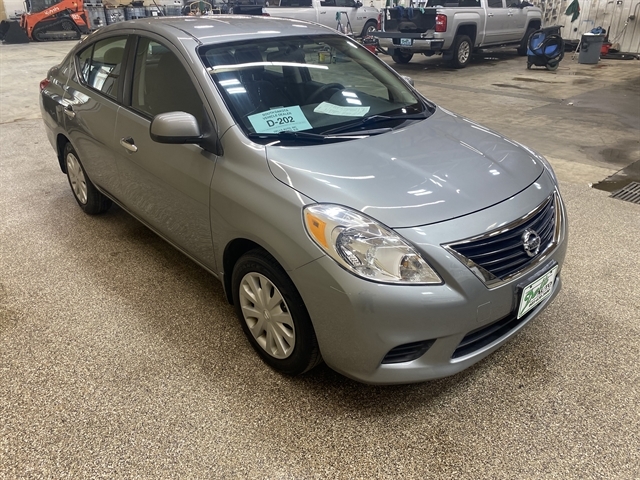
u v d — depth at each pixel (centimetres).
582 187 436
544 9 1334
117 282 300
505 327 207
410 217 183
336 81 274
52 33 1744
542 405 209
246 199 206
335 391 216
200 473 179
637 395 213
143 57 277
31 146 572
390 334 178
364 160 210
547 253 209
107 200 378
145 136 265
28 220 382
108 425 199
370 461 184
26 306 276
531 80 930
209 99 230
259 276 214
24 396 213
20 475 178
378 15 1391
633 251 331
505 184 209
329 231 180
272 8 1189
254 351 241
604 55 1212
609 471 179
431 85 888
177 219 259
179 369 229
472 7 1070
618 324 259
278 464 183
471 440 193
